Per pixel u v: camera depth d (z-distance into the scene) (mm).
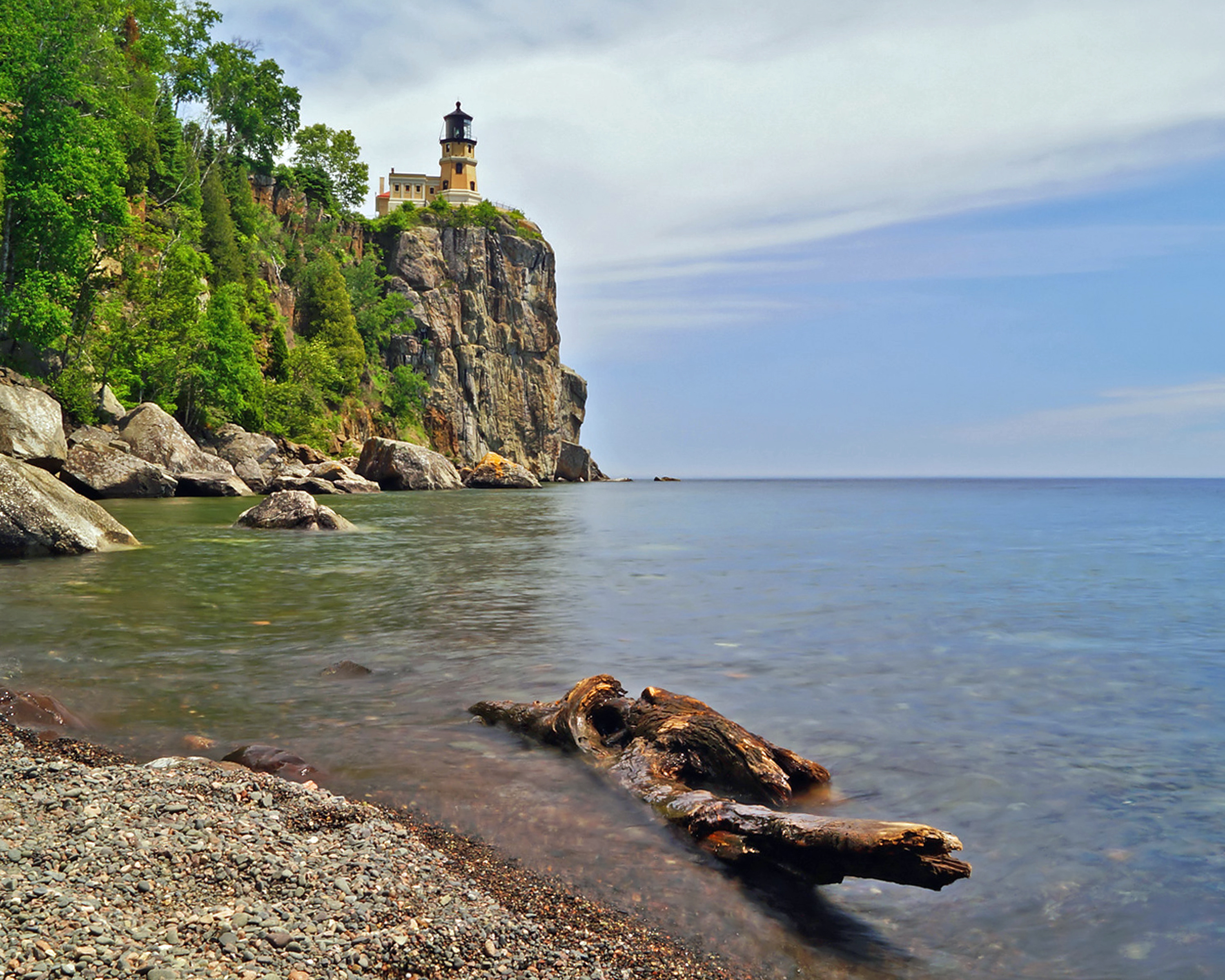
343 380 103562
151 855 4496
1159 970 3885
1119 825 5449
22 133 48125
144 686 8680
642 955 4023
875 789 6113
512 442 145250
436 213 144750
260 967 3584
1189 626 12883
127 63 80312
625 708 7332
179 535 25812
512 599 15250
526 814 5719
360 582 17078
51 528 19438
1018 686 9062
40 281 48812
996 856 5047
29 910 3873
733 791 6246
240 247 97438
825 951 4137
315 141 130875
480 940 3988
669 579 18562
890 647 11133
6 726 6980
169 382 63969
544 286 152625
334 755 6750
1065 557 24891
